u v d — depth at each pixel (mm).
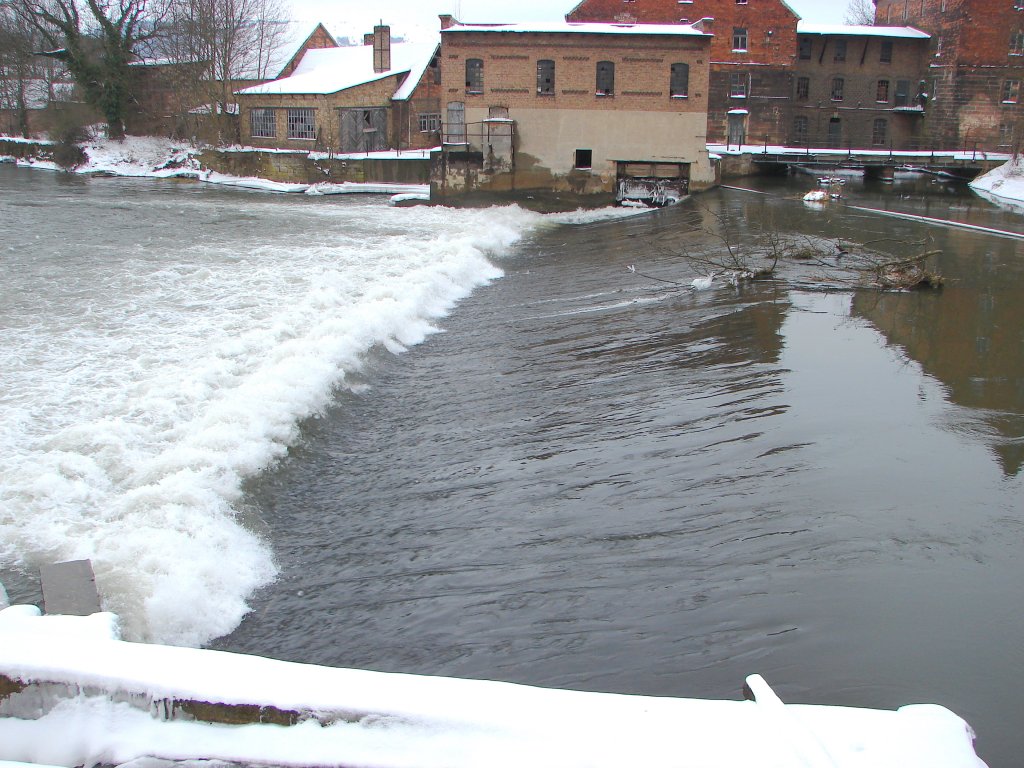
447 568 7125
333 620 6430
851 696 5289
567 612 6367
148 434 9078
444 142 39438
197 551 6926
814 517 7641
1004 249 23766
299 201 43281
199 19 60125
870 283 18281
